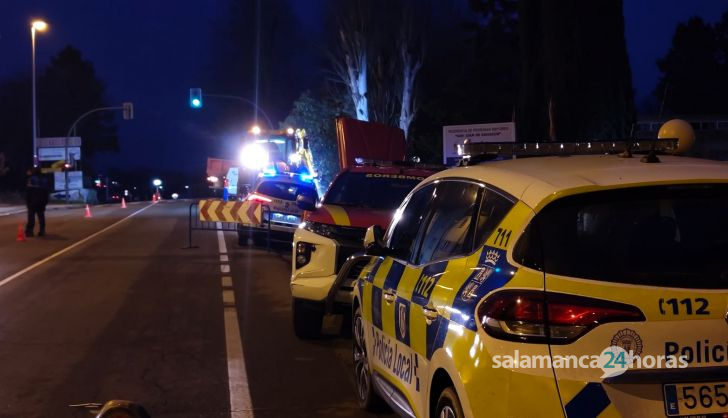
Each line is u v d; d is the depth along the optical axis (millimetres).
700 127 31594
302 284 8695
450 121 37000
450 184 5109
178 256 17906
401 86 35688
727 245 3664
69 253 18531
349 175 10664
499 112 37062
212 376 7594
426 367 4508
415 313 4781
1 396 6910
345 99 38531
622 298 3465
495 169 4531
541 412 3480
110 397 6891
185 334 9461
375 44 34781
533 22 15297
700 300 3471
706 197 3781
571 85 14094
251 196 20078
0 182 71312
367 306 6215
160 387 7211
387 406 6414
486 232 4180
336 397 6938
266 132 31609
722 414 3428
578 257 3609
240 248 19859
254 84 62250
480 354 3709
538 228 3719
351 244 8586
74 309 11094
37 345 8852
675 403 3426
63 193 64562
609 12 14125
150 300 11859
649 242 3654
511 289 3643
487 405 3654
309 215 9258
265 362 8141
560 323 3488
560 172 4051
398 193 10469
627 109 14266
